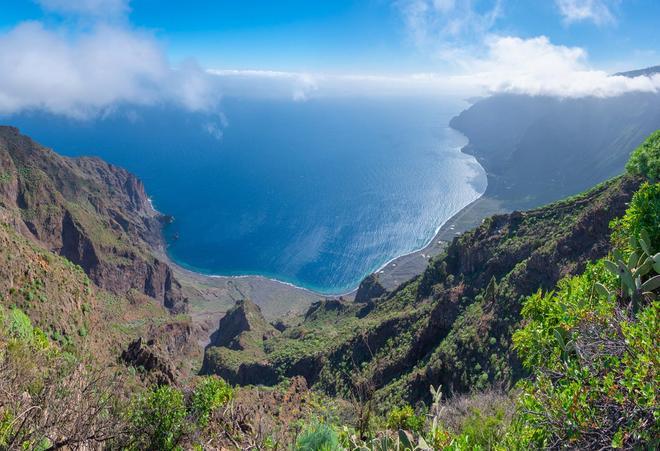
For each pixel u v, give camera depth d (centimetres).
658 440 495
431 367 5084
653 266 874
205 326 19775
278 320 17050
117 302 16725
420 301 9600
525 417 654
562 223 7725
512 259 7450
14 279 5275
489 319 5478
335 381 6806
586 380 610
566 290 1056
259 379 8569
